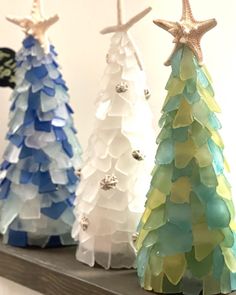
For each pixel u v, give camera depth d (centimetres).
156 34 88
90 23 98
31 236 88
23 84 87
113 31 79
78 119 100
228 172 72
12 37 106
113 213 77
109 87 78
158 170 70
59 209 87
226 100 82
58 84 88
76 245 90
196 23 70
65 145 87
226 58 82
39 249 88
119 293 70
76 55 100
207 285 68
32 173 86
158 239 69
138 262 73
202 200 68
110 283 73
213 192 68
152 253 70
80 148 91
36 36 87
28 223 87
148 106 81
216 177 68
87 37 98
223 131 82
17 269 86
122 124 77
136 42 91
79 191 81
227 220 68
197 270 68
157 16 88
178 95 69
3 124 106
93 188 78
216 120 70
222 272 69
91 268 79
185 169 68
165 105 70
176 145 68
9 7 105
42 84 86
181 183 68
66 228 88
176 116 68
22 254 86
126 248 78
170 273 68
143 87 79
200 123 68
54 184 86
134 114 77
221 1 82
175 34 69
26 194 86
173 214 68
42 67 87
